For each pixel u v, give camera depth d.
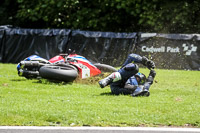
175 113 22.17
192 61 55.53
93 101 25.45
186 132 18.73
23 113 21.25
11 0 87.31
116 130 18.84
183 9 69.44
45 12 75.62
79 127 19.27
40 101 25.08
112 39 60.22
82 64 36.88
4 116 20.64
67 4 74.12
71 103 24.55
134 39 59.19
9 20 86.38
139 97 27.50
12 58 64.75
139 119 20.73
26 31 64.50
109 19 75.00
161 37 57.44
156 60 57.38
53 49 62.88
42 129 18.84
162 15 70.31
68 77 33.38
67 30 62.66
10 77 39.75
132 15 76.25
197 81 40.53
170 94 29.97
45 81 35.16
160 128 19.34
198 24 71.75
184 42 56.09
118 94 28.86
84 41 61.62
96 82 36.81
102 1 74.88
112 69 39.59
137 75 29.20
